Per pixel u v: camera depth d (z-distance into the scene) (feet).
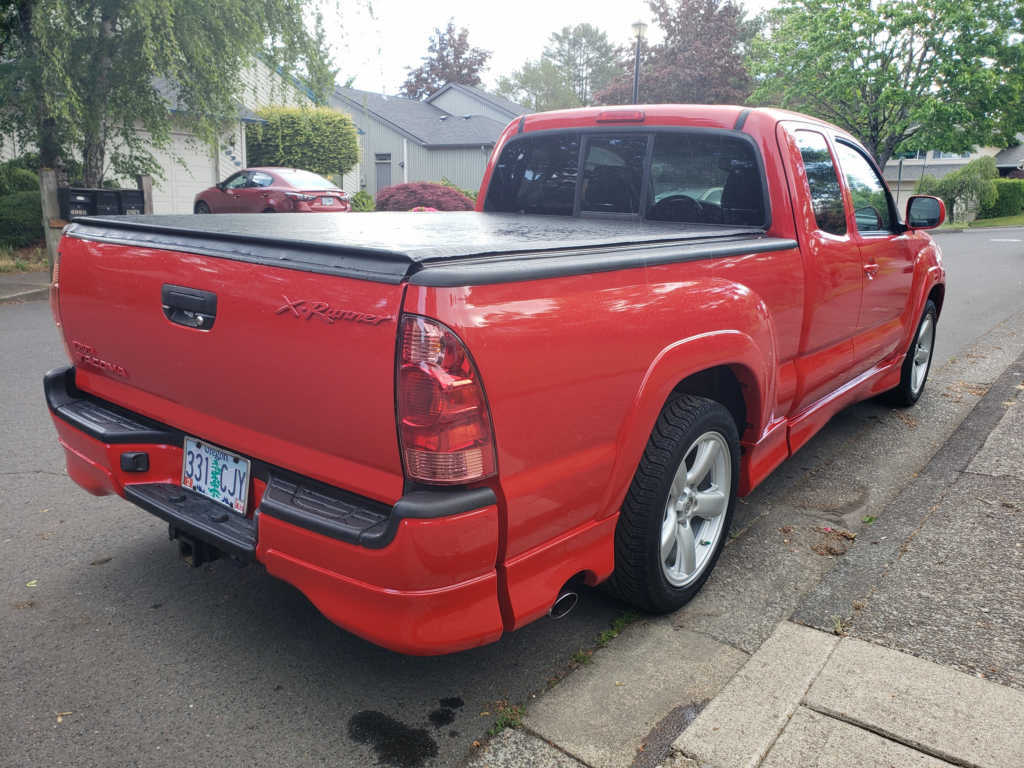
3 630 9.78
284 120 90.12
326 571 7.33
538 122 14.79
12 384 20.83
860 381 15.80
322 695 8.70
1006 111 113.91
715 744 7.66
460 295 6.61
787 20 121.29
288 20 44.27
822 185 12.98
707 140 12.58
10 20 40.50
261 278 7.55
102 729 8.10
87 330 9.97
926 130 114.52
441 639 7.16
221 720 8.27
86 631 9.83
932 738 7.64
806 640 9.36
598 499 8.39
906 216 16.55
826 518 13.24
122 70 41.78
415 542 6.75
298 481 7.97
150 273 8.75
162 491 9.32
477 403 6.75
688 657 9.36
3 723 8.14
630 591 9.68
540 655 9.44
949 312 34.47
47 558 11.64
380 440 6.97
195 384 8.60
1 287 37.52
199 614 10.28
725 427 10.35
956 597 10.28
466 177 125.80
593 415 7.95
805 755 7.50
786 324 11.55
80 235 9.89
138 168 48.29
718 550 10.85
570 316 7.51
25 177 51.34
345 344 6.95
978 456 15.28
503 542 7.32
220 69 43.45
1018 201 149.38
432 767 7.63
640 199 13.53
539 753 7.78
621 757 7.72
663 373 8.68
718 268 9.80
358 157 96.84
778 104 139.33
